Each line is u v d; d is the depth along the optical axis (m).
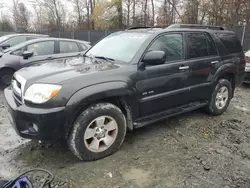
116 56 3.70
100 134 3.14
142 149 3.49
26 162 3.13
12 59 6.66
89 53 4.25
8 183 2.10
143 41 3.64
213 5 18.89
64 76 2.91
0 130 4.09
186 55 4.07
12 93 3.37
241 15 17.25
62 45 7.29
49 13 38.53
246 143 3.77
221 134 4.06
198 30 4.40
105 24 28.02
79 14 36.38
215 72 4.56
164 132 4.06
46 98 2.73
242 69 5.24
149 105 3.59
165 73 3.69
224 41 4.85
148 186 2.70
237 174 2.95
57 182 2.73
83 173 2.90
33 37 9.66
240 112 5.25
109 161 3.16
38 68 3.33
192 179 2.83
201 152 3.44
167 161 3.19
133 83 3.31
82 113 2.94
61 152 3.36
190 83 4.13
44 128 2.74
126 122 3.47
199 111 5.14
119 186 2.69
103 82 3.03
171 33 3.94
